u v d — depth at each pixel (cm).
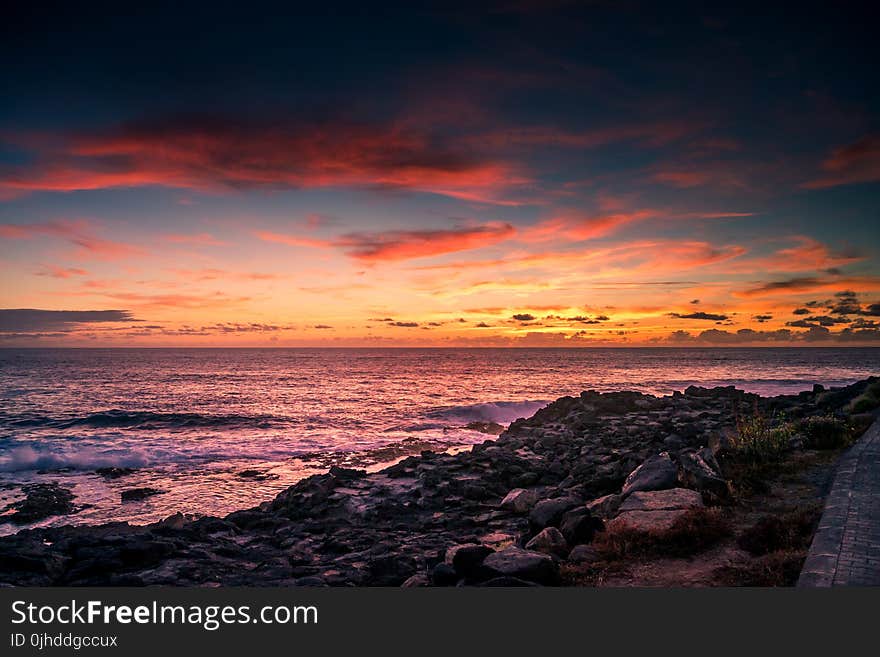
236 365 12731
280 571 969
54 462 2555
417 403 5119
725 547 789
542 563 729
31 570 950
